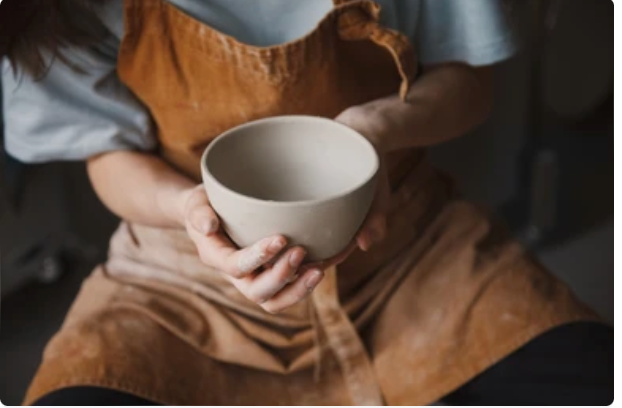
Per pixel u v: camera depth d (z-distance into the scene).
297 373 1.03
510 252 1.05
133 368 0.93
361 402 1.01
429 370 0.99
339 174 0.81
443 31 0.96
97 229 1.80
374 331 1.04
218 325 1.01
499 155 1.77
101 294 1.03
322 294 0.99
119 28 0.93
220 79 0.91
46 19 0.90
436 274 1.04
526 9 1.01
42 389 0.92
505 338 0.98
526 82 1.69
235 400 1.00
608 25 1.88
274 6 0.90
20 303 1.74
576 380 0.94
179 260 1.03
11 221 1.69
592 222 1.87
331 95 0.95
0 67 1.01
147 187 0.95
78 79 0.96
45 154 1.00
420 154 1.08
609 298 1.71
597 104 2.07
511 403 0.95
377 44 0.93
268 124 0.80
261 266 0.76
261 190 0.82
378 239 0.80
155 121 1.01
